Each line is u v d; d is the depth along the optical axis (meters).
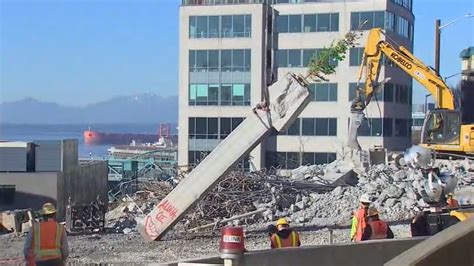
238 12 63.16
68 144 35.72
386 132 61.97
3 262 15.16
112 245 17.55
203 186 17.09
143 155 76.06
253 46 62.91
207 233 19.48
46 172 33.91
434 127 32.03
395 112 63.97
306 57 62.78
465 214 10.10
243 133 16.53
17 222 21.47
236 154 16.64
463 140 31.16
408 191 22.42
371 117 61.28
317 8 62.41
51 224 9.48
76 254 16.16
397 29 64.12
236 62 63.53
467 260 5.78
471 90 47.66
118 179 54.56
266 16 62.94
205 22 64.31
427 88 32.41
